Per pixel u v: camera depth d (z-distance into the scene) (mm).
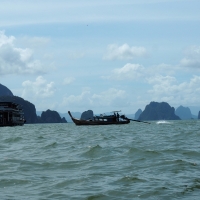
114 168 37344
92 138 83250
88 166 39031
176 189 28000
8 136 107250
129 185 29562
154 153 46688
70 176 33781
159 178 31797
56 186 29906
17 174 35250
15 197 26812
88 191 28047
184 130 117312
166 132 105312
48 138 89125
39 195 27219
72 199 25922
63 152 52594
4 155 50344
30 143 71812
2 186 30375
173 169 35688
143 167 37344
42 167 39062
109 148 55000
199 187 28500
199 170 35125
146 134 96938
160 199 25578
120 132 112500
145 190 27828
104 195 26797
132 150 49219
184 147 55562
